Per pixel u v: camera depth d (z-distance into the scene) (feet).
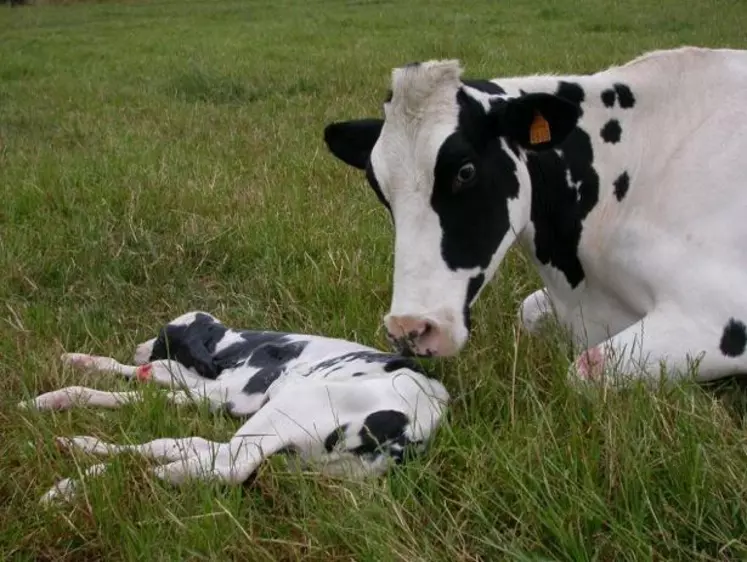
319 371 10.02
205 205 15.46
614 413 9.11
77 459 9.33
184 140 20.06
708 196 10.28
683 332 10.02
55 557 8.59
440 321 9.46
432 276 9.56
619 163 10.66
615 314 10.81
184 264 13.85
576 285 10.90
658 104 10.78
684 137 10.66
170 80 27.89
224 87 26.14
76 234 14.58
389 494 8.70
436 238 9.58
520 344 10.50
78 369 11.16
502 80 10.50
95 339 11.89
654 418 9.15
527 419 9.55
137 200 15.43
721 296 10.00
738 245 10.16
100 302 12.86
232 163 18.01
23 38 45.01
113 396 10.37
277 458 9.05
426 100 9.62
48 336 12.00
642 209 10.53
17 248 14.06
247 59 31.78
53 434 9.73
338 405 9.21
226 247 14.17
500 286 11.91
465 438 9.36
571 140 10.59
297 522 8.71
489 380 9.98
